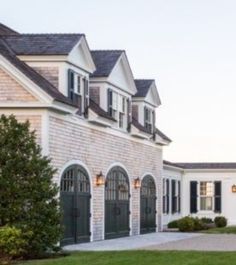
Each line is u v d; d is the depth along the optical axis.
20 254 22.09
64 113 26.41
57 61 27.11
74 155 27.72
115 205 32.59
